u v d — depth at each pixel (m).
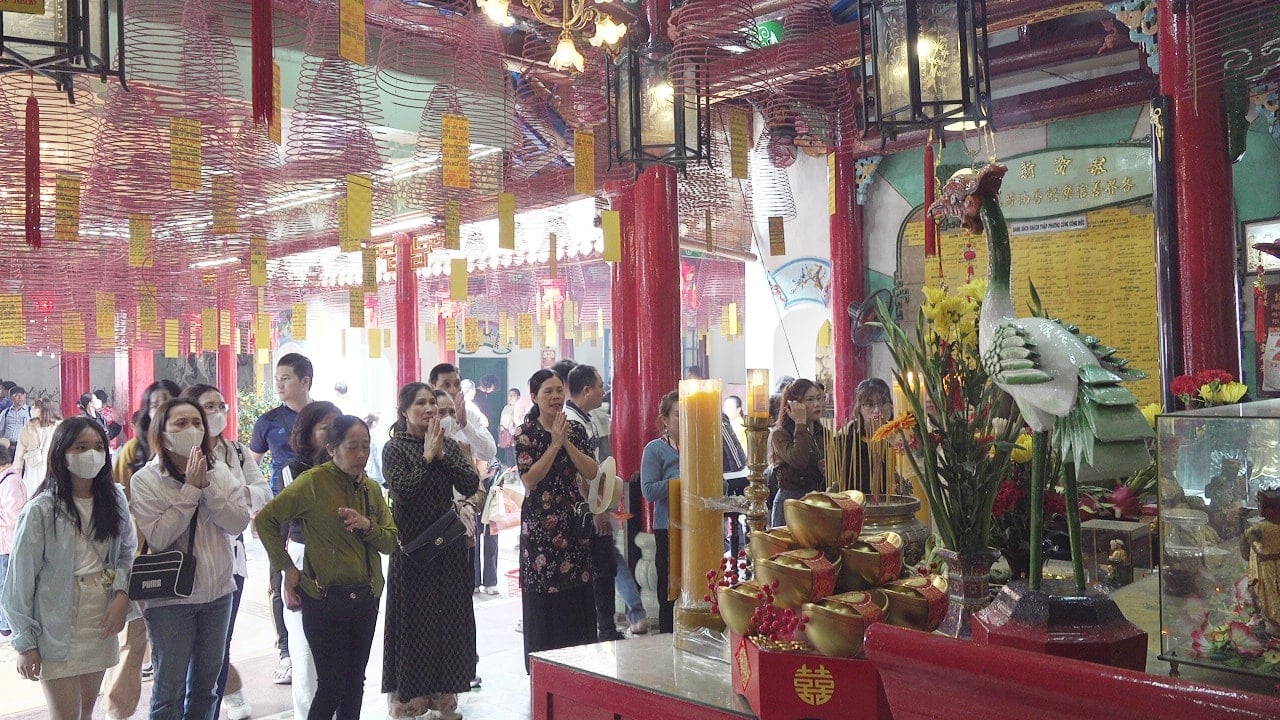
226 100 3.94
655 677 1.83
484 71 4.82
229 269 9.22
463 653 4.63
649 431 6.48
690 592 2.01
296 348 17.25
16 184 4.34
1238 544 1.41
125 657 4.49
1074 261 7.13
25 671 3.68
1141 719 0.97
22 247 6.22
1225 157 4.05
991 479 1.77
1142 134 6.87
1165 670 1.55
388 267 11.32
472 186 5.47
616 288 7.36
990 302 1.65
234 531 4.03
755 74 4.66
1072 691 1.01
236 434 14.31
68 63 2.47
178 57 4.05
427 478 4.55
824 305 8.72
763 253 9.16
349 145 4.19
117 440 12.88
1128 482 2.46
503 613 7.03
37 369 18.30
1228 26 3.79
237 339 12.54
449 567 4.61
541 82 6.47
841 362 8.03
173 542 3.88
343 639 3.97
